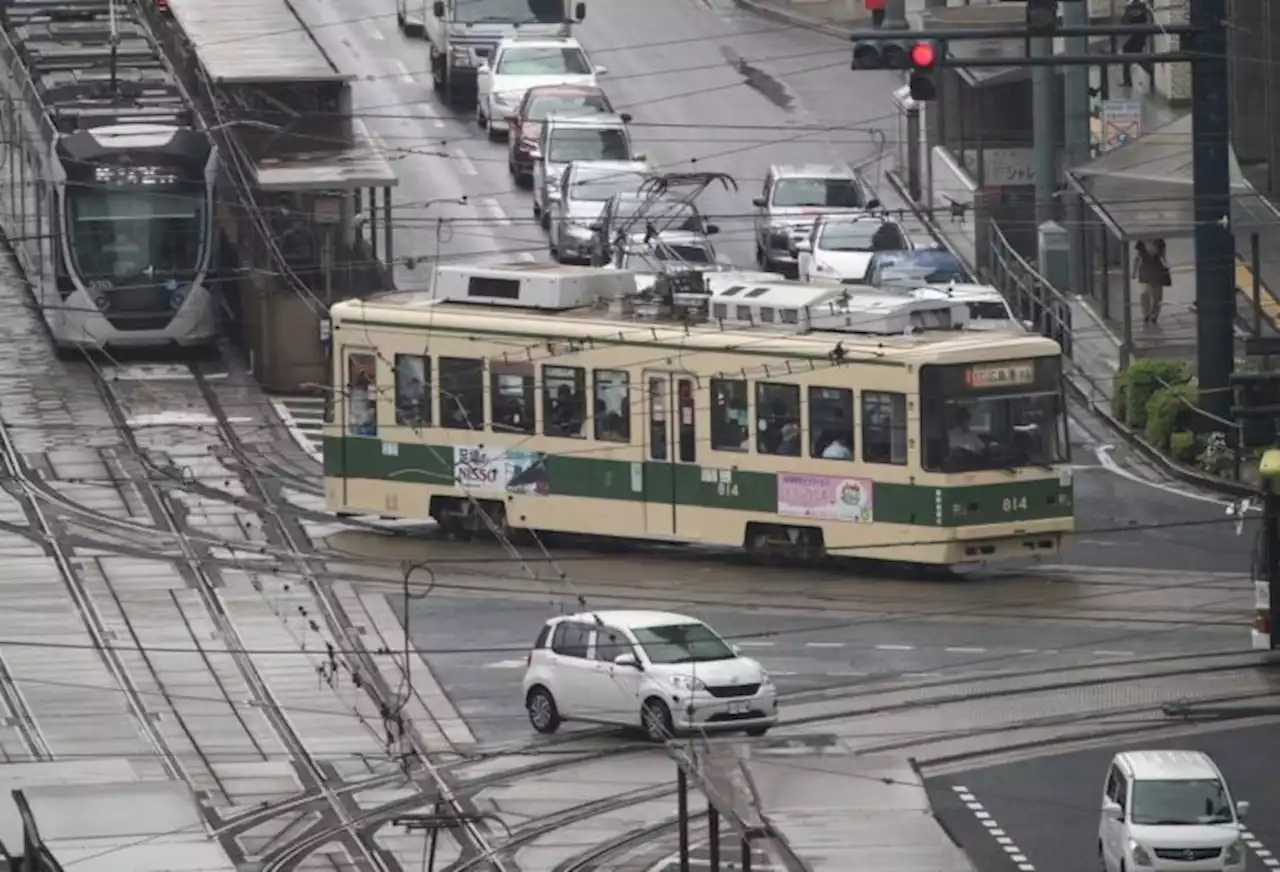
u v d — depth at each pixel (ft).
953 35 457.27
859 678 483.10
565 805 428.56
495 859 404.98
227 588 545.03
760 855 394.52
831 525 546.67
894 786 429.38
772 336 552.00
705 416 558.56
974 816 419.95
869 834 406.21
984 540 538.88
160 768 448.24
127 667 499.92
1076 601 524.93
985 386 538.06
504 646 510.99
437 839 405.80
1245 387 442.91
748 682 456.04
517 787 438.40
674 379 561.02
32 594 540.93
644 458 565.12
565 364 571.69
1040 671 481.46
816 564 556.92
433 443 585.63
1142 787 392.47
